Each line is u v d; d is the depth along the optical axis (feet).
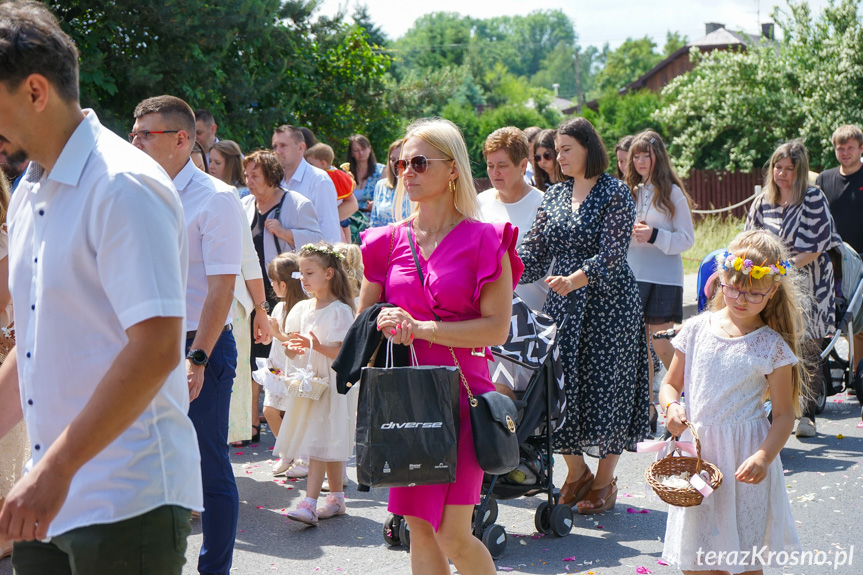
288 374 16.84
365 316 10.77
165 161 12.61
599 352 16.63
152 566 7.20
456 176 10.85
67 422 7.14
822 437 22.63
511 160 17.66
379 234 11.23
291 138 23.95
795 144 22.91
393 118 56.54
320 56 51.49
